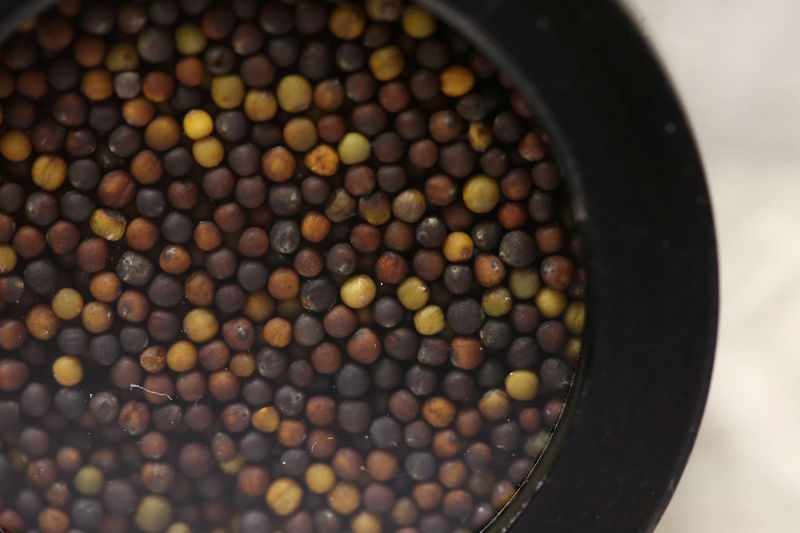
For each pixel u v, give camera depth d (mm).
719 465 116
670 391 96
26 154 93
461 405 97
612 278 94
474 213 94
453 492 99
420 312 96
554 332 96
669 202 92
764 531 115
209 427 98
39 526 99
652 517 98
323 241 95
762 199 117
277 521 100
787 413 116
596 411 96
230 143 93
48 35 91
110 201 94
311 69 92
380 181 94
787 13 113
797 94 115
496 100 93
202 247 95
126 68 92
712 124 116
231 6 91
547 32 90
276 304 96
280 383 97
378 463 99
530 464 98
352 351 96
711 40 114
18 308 95
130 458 98
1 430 97
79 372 96
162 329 96
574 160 92
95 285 95
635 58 90
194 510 100
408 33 92
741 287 117
